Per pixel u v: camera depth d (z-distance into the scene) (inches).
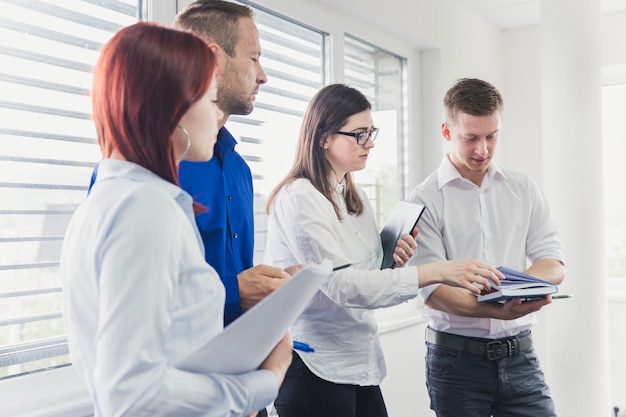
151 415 25.8
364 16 108.4
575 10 116.3
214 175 48.6
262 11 90.9
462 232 81.1
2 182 57.9
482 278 61.9
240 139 87.0
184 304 29.1
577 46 116.2
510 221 81.7
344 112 62.9
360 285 58.5
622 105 152.8
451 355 77.9
